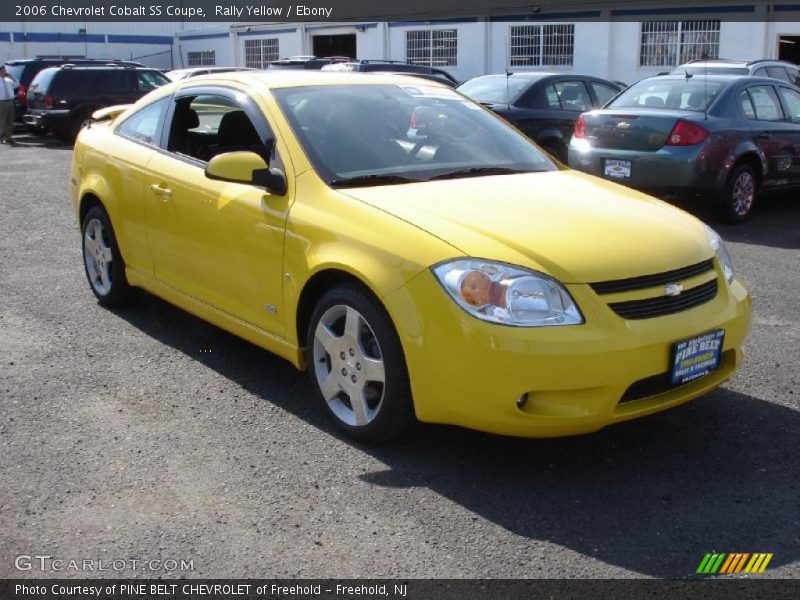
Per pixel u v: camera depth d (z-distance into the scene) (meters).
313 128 4.50
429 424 4.17
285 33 33.22
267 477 3.68
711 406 4.43
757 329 5.67
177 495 3.53
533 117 11.55
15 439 4.01
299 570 3.04
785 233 8.91
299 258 4.08
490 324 3.41
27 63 21.34
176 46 38.47
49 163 14.94
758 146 9.27
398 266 3.65
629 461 3.85
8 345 5.25
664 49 24.23
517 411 3.43
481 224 3.75
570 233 3.74
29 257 7.54
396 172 4.38
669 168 8.83
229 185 4.60
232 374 4.83
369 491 3.58
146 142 5.46
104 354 5.12
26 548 3.16
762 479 3.70
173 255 5.08
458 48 27.92
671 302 3.69
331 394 4.09
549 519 3.38
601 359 3.40
